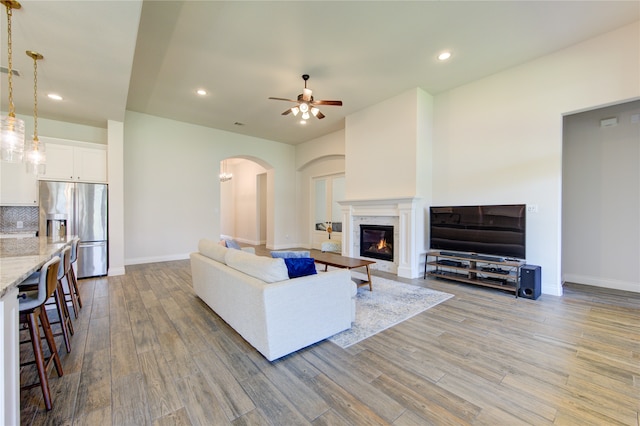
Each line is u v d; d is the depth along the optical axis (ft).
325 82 14.87
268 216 28.35
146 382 6.27
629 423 5.07
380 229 17.62
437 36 11.12
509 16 10.00
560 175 12.40
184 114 19.66
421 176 15.94
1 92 12.10
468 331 8.88
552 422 5.10
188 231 21.61
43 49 8.86
